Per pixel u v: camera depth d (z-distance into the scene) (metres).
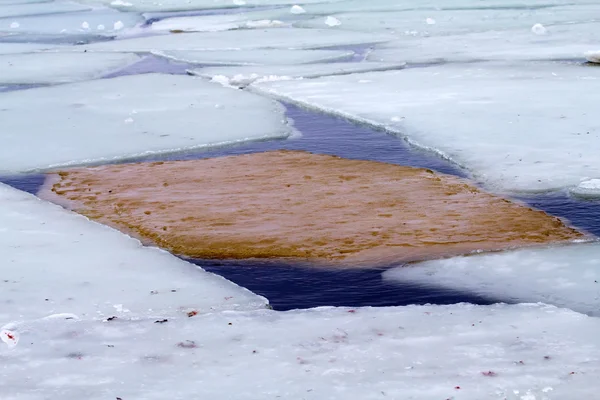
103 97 15.84
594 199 8.88
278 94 15.79
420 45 22.02
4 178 10.73
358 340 5.67
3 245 7.87
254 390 5.01
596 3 30.88
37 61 21.58
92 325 6.02
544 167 9.94
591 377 5.05
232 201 9.25
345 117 13.68
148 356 5.50
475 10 30.30
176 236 8.16
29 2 43.00
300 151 11.53
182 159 11.55
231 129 13.02
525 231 7.96
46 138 12.73
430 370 5.20
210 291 6.71
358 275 7.11
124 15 34.81
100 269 7.22
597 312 6.18
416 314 6.09
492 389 4.94
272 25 29.00
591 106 12.90
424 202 8.98
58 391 5.05
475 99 14.01
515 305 6.20
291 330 5.88
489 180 9.68
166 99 15.51
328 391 4.98
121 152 11.80
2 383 5.16
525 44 21.12
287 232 8.15
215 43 24.53
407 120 12.87
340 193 9.41
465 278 6.94
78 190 10.02
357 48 22.88
